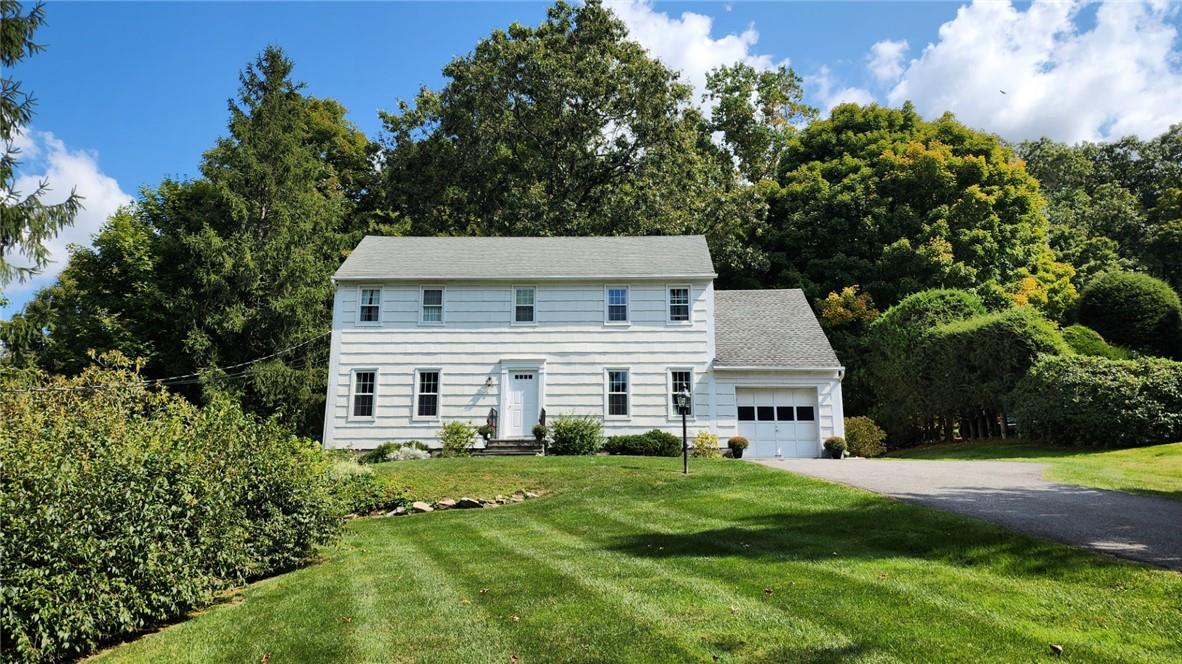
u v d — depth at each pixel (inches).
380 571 360.2
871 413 1128.8
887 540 338.0
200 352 1066.7
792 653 208.1
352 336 915.4
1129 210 1900.8
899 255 1291.8
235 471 348.5
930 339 954.7
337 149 1664.6
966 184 1371.8
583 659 214.8
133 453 293.1
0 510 238.5
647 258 958.4
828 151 1588.3
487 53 1382.9
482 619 262.5
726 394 893.2
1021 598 245.0
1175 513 362.3
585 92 1334.9
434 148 1450.5
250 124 1184.2
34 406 569.9
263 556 363.3
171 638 263.1
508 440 858.1
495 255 978.1
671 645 220.7
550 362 906.7
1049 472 524.7
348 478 577.3
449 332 914.7
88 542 253.8
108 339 1116.5
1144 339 1164.5
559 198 1362.0
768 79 1796.3
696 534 392.5
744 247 1434.5
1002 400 839.1
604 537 412.8
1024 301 1236.5
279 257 1119.0
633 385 900.0
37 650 233.5
